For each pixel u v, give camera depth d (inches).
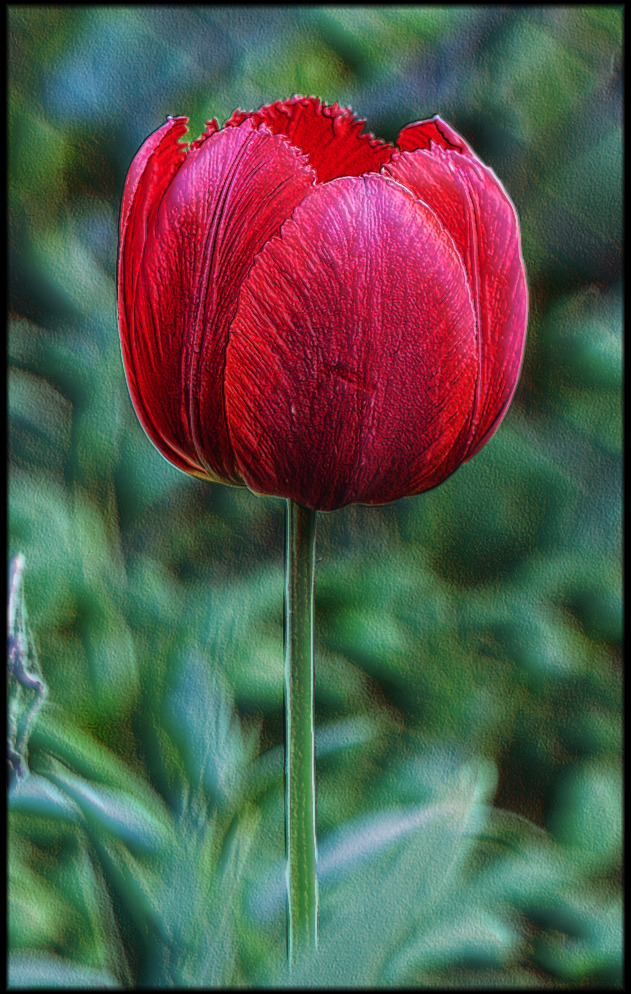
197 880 27.8
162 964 27.6
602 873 36.6
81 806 28.2
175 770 28.9
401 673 41.1
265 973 26.8
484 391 27.2
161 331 26.9
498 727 41.6
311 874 26.7
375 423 26.7
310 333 26.5
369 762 34.3
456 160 27.1
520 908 32.2
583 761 41.8
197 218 26.7
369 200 26.5
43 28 41.8
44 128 40.8
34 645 31.3
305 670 26.8
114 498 36.8
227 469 27.1
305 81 42.8
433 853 26.9
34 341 39.6
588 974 32.1
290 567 27.0
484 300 27.1
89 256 40.8
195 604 32.8
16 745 28.7
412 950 27.0
